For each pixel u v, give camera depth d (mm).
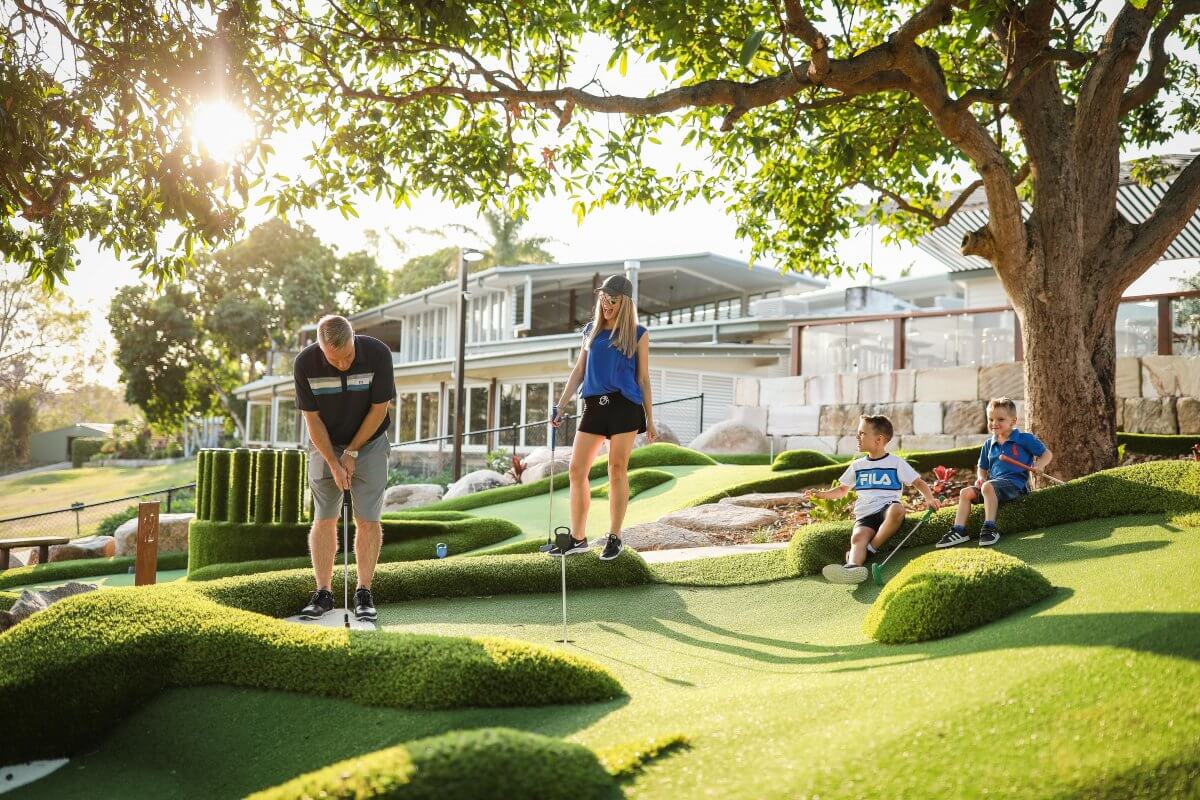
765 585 5715
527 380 25156
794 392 15586
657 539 8344
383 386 5035
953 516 6141
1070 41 7754
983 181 7625
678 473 13539
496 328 29875
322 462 5098
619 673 3873
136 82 6121
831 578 5480
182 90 6129
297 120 8273
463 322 18000
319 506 5148
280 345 48188
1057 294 7695
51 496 39812
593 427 5832
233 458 9023
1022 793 2143
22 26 6246
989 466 6199
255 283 47219
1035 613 3752
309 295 46156
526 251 41969
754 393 16375
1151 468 5754
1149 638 2785
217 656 3785
